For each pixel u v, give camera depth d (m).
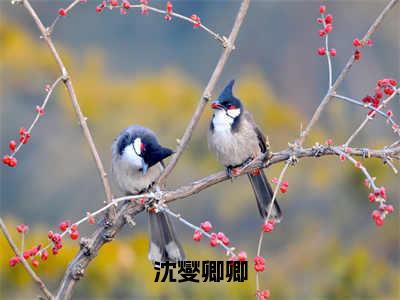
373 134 15.07
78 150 17.34
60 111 17.59
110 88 15.43
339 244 14.42
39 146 17.66
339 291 11.24
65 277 5.29
